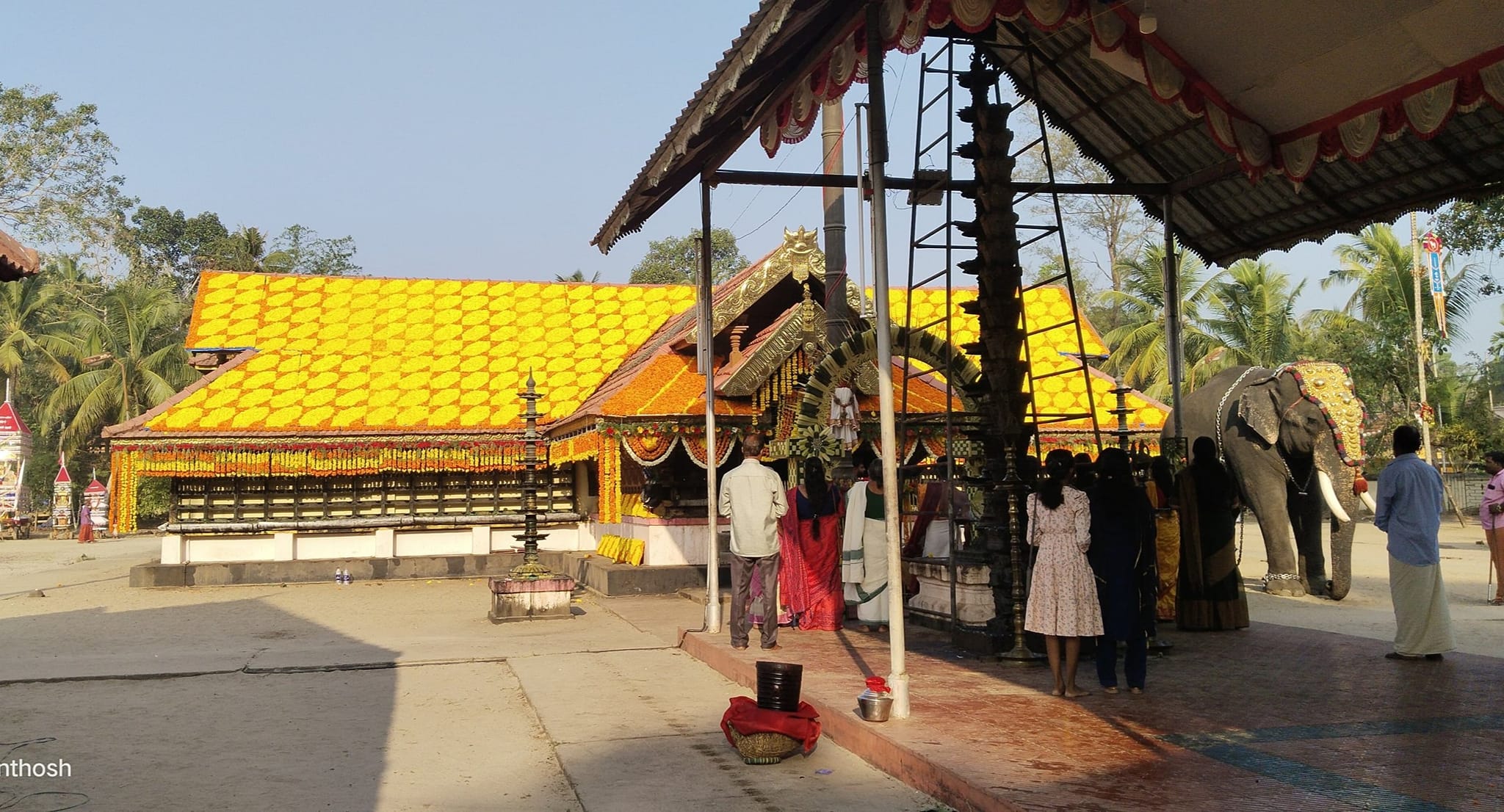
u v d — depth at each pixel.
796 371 15.98
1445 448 30.72
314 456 18.89
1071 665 7.12
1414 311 31.88
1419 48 6.68
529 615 13.36
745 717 6.26
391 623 13.45
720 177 10.20
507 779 5.96
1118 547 7.22
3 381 49.91
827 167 14.01
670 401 15.98
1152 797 4.80
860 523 10.63
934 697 7.16
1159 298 37.12
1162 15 6.99
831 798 5.46
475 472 20.14
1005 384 9.27
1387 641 9.56
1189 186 10.28
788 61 7.76
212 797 5.59
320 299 22.09
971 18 6.36
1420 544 8.45
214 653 10.91
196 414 18.89
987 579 9.37
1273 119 7.81
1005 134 9.47
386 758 6.45
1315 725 6.22
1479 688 7.32
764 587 9.69
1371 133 7.39
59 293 53.50
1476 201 8.88
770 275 16.53
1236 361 34.91
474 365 21.08
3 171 53.09
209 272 22.14
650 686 8.72
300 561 19.20
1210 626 10.16
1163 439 12.29
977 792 4.96
